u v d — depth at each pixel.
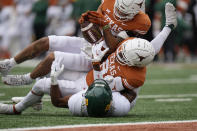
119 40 15.72
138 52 14.82
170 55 52.41
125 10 15.56
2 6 55.47
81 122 13.73
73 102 15.02
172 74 39.50
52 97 15.29
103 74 15.61
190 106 19.75
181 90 27.34
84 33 15.70
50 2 51.91
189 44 54.94
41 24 52.19
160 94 25.12
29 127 12.82
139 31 16.28
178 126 13.52
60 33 50.91
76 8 48.72
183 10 49.00
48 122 13.73
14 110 15.58
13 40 54.53
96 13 15.38
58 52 15.61
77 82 15.66
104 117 15.00
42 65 15.62
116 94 15.32
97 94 14.56
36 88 15.32
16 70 22.64
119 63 15.34
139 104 20.50
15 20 54.47
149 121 14.40
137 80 15.21
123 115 15.38
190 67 47.88
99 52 15.41
